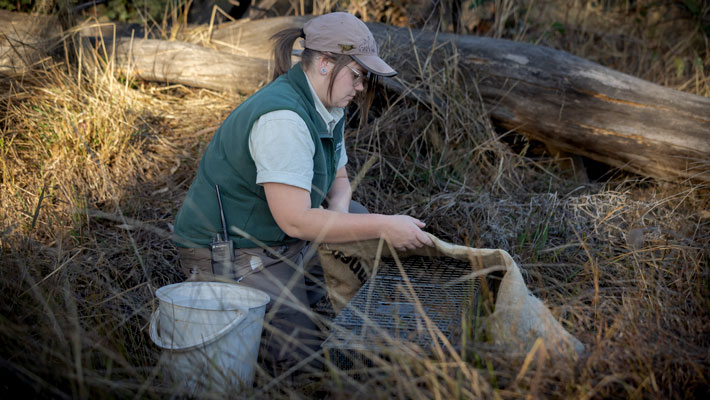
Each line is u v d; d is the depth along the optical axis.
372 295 2.12
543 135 3.70
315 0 5.05
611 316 2.09
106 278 2.54
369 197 3.41
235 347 1.95
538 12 5.82
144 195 3.37
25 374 1.81
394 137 3.78
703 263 2.44
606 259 2.64
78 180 3.35
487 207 3.17
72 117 3.65
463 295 2.06
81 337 1.92
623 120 3.46
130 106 3.98
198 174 2.35
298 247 2.39
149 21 5.35
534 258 2.66
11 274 2.24
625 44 5.59
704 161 3.28
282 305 2.29
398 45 3.98
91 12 5.40
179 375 1.88
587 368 1.72
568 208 3.09
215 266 2.25
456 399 1.63
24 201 3.10
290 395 1.81
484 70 3.79
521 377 1.68
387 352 1.73
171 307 1.96
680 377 1.76
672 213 2.96
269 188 2.07
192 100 4.27
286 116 2.05
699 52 5.36
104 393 1.77
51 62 4.00
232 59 4.18
